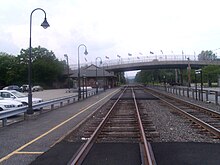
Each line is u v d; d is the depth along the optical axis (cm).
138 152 984
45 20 2228
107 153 972
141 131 1342
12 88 7888
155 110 2498
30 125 1711
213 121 1762
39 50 11981
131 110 2530
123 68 11281
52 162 871
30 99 2017
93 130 1484
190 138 1245
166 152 967
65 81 12156
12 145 1152
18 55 11525
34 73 11412
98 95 5412
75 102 3622
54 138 1294
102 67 10875
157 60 10662
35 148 1093
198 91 3756
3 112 1633
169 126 1597
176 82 12231
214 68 9119
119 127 1571
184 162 844
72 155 952
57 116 2138
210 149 1007
